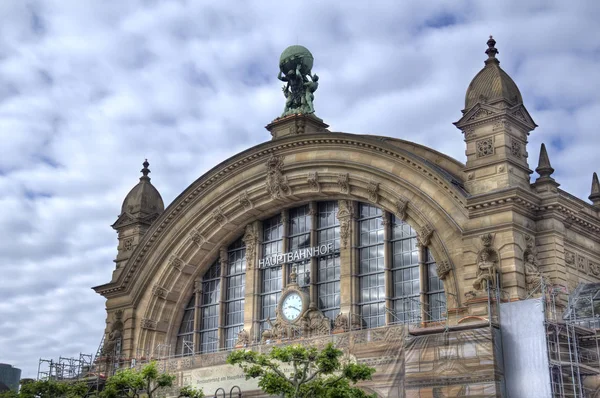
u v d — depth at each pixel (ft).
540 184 179.93
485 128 180.04
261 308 216.13
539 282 167.63
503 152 176.04
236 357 154.92
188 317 231.71
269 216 221.46
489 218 173.88
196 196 226.58
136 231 244.63
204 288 231.09
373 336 172.45
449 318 172.96
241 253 226.38
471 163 180.24
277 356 151.12
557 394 150.92
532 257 172.14
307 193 208.74
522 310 155.43
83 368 238.48
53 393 198.39
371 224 202.28
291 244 215.31
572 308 167.43
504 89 179.83
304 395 150.10
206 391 197.88
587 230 188.75
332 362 148.77
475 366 153.89
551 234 175.32
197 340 225.56
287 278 212.64
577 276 181.27
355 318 195.42
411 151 197.98
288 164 210.79
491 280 168.14
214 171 222.48
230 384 194.18
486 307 165.99
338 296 203.21
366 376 149.89
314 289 206.18
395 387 164.96
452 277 178.50
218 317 223.51
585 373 155.63
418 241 190.29
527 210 175.32
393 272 195.72
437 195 184.34
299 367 181.16
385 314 192.75
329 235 209.05
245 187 218.79
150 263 232.12
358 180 199.41
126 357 228.22
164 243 230.48
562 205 177.17
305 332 200.03
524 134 183.93
